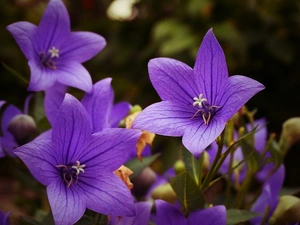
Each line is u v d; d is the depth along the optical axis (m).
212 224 0.31
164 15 1.05
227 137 0.37
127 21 1.07
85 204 0.29
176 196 0.33
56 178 0.30
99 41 0.37
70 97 0.30
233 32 0.93
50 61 0.36
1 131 0.41
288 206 0.34
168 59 0.32
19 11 1.06
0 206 0.66
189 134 0.29
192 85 0.32
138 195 0.38
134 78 1.03
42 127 0.38
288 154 0.88
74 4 1.17
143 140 0.34
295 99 0.98
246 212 0.34
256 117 0.98
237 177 0.41
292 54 0.94
